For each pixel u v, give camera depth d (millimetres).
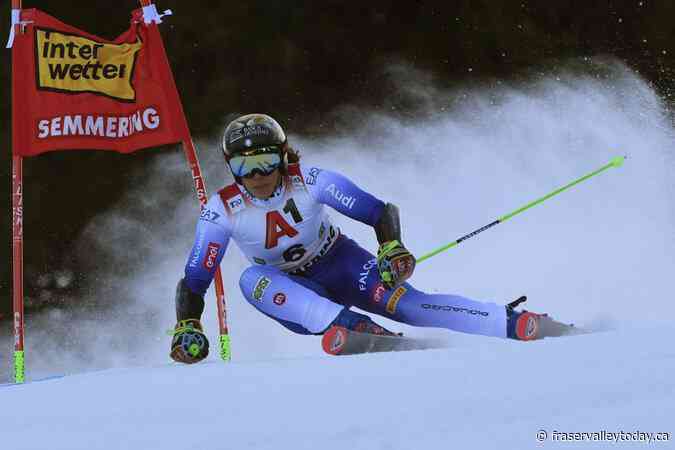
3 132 50188
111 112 19062
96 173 49594
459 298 15828
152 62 19250
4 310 45250
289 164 16828
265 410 7840
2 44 50406
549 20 54156
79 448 6969
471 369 9117
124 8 52969
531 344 11250
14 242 18266
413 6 54844
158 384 10781
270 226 16625
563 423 5852
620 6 53719
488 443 5527
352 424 6625
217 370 11758
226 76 53438
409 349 14398
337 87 54031
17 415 9219
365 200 16266
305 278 17375
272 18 54156
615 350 9641
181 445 6645
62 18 51969
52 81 18734
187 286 16375
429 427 6172
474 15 54406
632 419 5809
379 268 15758
